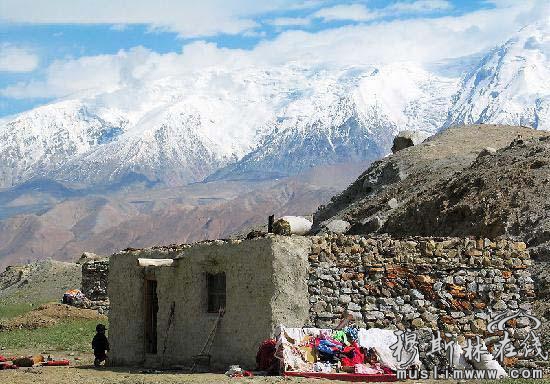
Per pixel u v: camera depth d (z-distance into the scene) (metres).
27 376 27.30
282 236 26.72
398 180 60.25
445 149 65.38
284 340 25.34
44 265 93.00
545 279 32.56
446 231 44.28
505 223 39.69
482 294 27.30
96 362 31.61
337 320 26.53
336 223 53.00
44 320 51.25
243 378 24.48
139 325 30.94
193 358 28.19
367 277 27.03
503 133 71.25
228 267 27.62
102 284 57.56
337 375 24.72
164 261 29.53
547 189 40.72
